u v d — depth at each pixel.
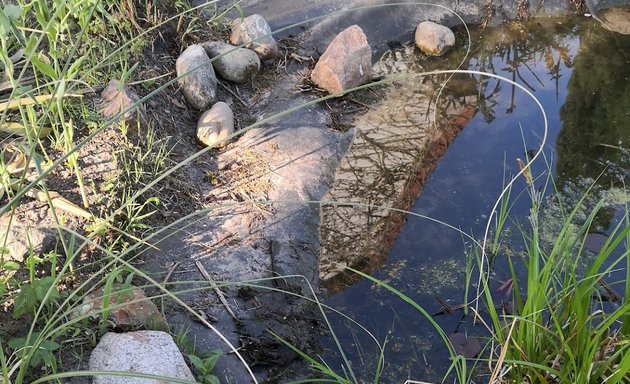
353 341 2.35
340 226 2.76
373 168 3.04
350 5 3.83
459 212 2.85
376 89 3.52
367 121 3.31
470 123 3.35
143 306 2.12
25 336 1.95
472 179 3.01
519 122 3.37
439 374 2.25
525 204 2.88
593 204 2.88
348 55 3.39
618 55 3.91
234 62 3.28
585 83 3.68
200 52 3.13
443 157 3.13
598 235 2.72
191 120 3.06
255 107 3.27
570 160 3.13
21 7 2.03
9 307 1.99
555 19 4.17
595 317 2.04
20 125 2.40
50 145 2.52
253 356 2.24
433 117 3.37
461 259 2.65
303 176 2.92
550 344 2.03
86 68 2.84
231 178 2.86
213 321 2.30
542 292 1.95
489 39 4.01
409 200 2.90
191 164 2.85
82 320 2.03
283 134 3.10
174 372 1.94
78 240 2.26
